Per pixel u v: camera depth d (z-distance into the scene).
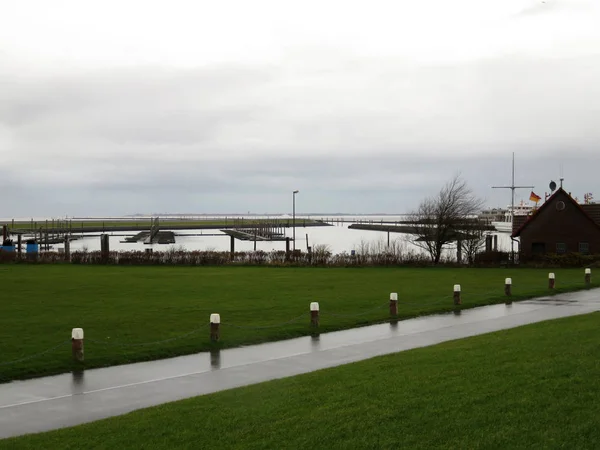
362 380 16.30
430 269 52.53
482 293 36.19
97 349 21.45
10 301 32.12
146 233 166.25
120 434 12.88
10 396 16.42
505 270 51.59
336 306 31.11
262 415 13.73
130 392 16.81
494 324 26.59
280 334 24.47
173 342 22.70
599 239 58.25
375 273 48.53
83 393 16.72
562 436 11.46
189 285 39.56
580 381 14.48
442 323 27.22
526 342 19.88
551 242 59.34
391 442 11.71
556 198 59.22
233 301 32.53
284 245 125.50
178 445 12.16
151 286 38.97
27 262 57.72
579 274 47.75
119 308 30.02
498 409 13.02
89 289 37.25
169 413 14.20
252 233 167.50
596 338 19.56
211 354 21.45
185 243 134.12
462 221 61.44
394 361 18.69
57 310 29.28
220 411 14.19
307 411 13.80
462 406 13.34
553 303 33.12
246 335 24.12
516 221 76.75
